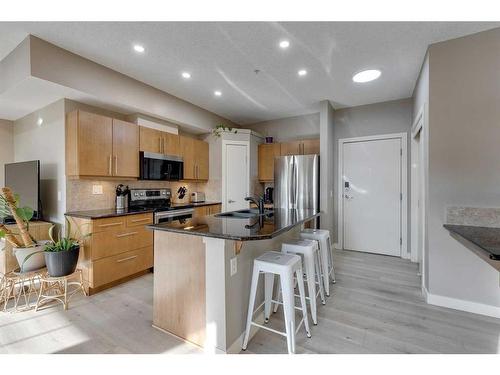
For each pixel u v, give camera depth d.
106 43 2.36
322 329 1.94
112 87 2.88
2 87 2.59
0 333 1.89
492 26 2.07
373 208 4.04
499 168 2.08
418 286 2.75
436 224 2.30
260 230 1.64
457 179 2.21
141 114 3.45
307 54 2.54
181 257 1.84
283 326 2.00
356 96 3.71
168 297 1.91
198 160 4.45
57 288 2.51
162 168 3.67
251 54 2.55
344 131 4.26
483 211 2.11
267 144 4.85
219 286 1.64
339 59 2.64
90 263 2.53
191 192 4.65
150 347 1.74
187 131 4.59
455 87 2.22
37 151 3.22
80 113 2.74
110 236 2.69
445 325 1.98
